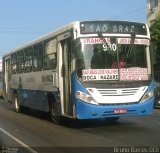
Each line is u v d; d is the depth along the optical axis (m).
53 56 16.25
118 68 14.30
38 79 18.38
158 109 24.00
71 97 14.46
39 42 18.19
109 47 14.36
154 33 34.75
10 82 24.39
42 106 17.95
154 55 14.88
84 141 12.27
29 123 17.53
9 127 16.30
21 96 21.83
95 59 14.20
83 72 14.09
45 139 13.00
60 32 15.47
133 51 14.58
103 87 14.08
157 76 34.53
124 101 14.21
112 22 14.50
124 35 14.55
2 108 26.70
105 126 15.58
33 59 19.22
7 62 25.25
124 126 15.47
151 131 14.00
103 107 13.98
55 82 15.96
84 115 13.99
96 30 14.34
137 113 14.40
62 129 15.14
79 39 14.18
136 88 14.38
